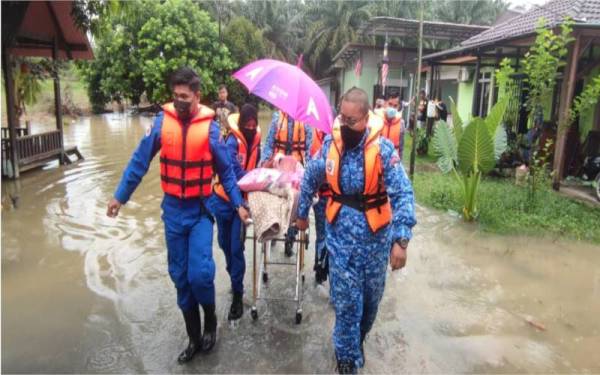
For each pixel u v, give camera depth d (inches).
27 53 447.5
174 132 121.0
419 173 399.2
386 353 136.3
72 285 174.9
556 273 198.8
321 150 119.5
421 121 589.0
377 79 879.7
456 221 267.1
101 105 1144.8
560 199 306.5
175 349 135.2
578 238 241.3
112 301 162.7
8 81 352.8
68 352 132.3
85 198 304.8
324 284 181.0
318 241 177.3
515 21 475.2
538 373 129.7
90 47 451.5
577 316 162.4
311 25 1496.1
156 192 320.2
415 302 168.9
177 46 910.4
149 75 908.0
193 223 126.8
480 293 177.9
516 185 350.9
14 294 166.9
